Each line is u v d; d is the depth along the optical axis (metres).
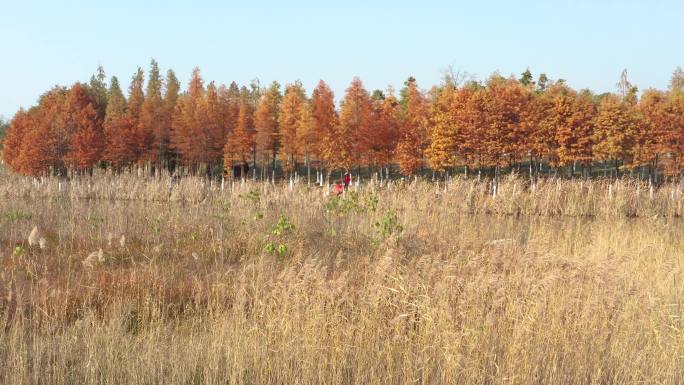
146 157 57.22
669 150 47.09
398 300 7.70
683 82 61.78
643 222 16.77
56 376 6.32
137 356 6.75
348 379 6.54
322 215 15.35
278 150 58.56
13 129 59.69
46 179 25.09
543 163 61.88
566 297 8.09
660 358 7.04
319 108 50.69
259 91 79.44
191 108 59.41
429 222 15.06
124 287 9.46
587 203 18.98
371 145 47.53
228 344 6.91
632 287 8.95
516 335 7.07
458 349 6.74
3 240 12.73
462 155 47.16
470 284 8.00
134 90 70.38
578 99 51.81
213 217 14.62
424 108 49.22
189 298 9.16
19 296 7.61
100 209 16.56
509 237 14.34
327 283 7.88
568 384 6.68
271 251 10.79
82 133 51.88
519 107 46.28
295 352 6.82
